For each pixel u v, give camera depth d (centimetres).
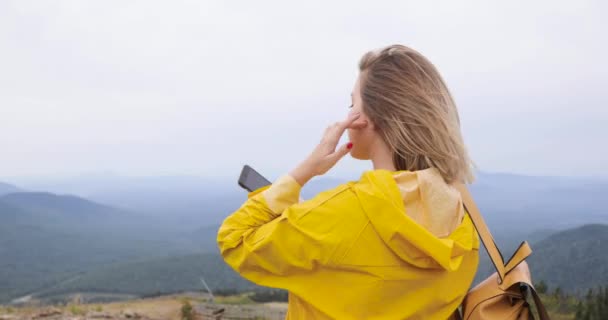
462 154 128
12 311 857
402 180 122
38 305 1041
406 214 118
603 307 1013
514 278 137
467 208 135
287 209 122
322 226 117
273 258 122
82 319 801
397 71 128
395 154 131
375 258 115
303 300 125
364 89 133
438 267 120
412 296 121
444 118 125
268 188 135
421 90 126
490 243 136
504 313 140
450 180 128
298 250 118
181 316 891
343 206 117
